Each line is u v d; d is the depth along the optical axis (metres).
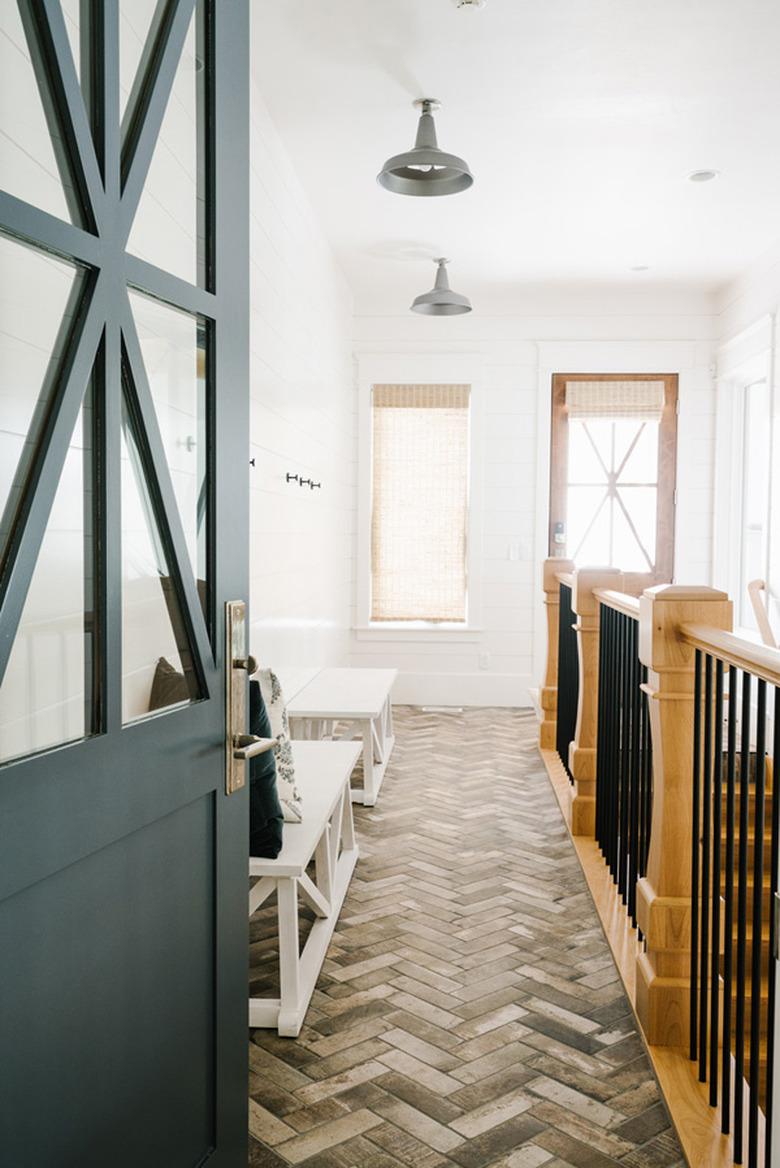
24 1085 1.15
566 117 4.12
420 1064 2.35
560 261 6.25
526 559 7.23
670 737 2.38
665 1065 2.29
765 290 5.96
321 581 5.80
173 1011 1.52
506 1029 2.52
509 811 4.48
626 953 2.88
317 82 3.81
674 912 2.37
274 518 4.32
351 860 3.73
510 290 6.99
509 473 7.21
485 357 7.17
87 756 1.25
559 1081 2.28
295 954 2.51
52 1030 1.21
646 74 3.74
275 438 4.32
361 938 3.08
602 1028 2.52
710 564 7.09
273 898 3.45
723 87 3.85
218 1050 1.66
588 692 4.02
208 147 1.60
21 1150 1.15
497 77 3.75
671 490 7.14
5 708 1.12
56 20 1.15
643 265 6.34
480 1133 2.08
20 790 1.12
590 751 4.02
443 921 3.21
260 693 2.51
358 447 7.25
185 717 1.52
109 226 1.26
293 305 4.74
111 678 1.31
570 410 7.12
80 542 1.26
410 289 7.00
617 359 7.09
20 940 1.14
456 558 7.27
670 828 2.39
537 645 7.25
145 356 1.41
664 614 2.32
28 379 1.14
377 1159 1.99
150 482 1.42
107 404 1.28
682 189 4.96
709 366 7.04
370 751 4.57
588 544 7.21
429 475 7.25
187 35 1.52
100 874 1.31
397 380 7.21
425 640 7.29
